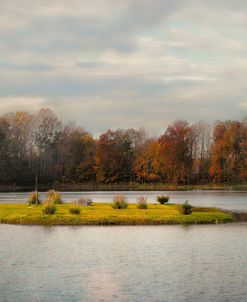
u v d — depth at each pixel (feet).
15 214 197.88
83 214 194.70
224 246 135.23
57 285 96.63
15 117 533.14
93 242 143.43
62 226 178.19
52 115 552.00
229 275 102.99
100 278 101.65
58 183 506.07
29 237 153.38
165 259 119.14
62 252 129.08
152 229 168.45
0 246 138.41
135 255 124.36
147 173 521.24
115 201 216.54
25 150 531.50
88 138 558.97
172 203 265.95
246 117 499.51
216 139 506.48
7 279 101.45
